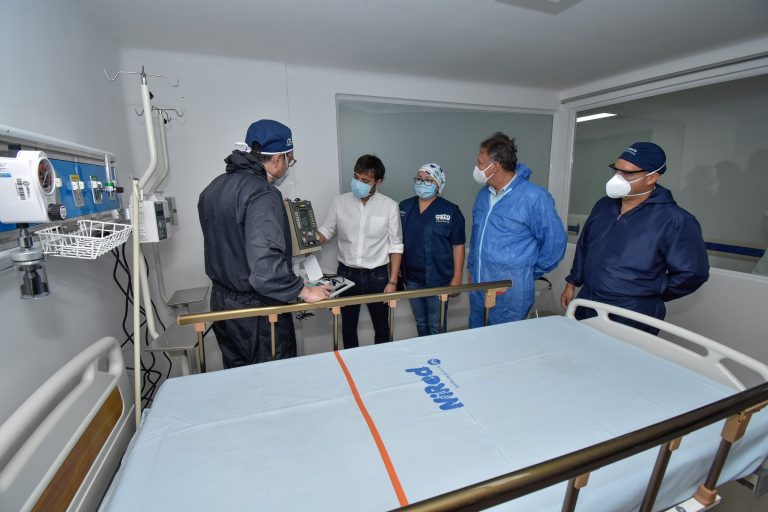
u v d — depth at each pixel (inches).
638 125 104.0
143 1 56.1
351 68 90.0
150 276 80.7
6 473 23.1
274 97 85.1
